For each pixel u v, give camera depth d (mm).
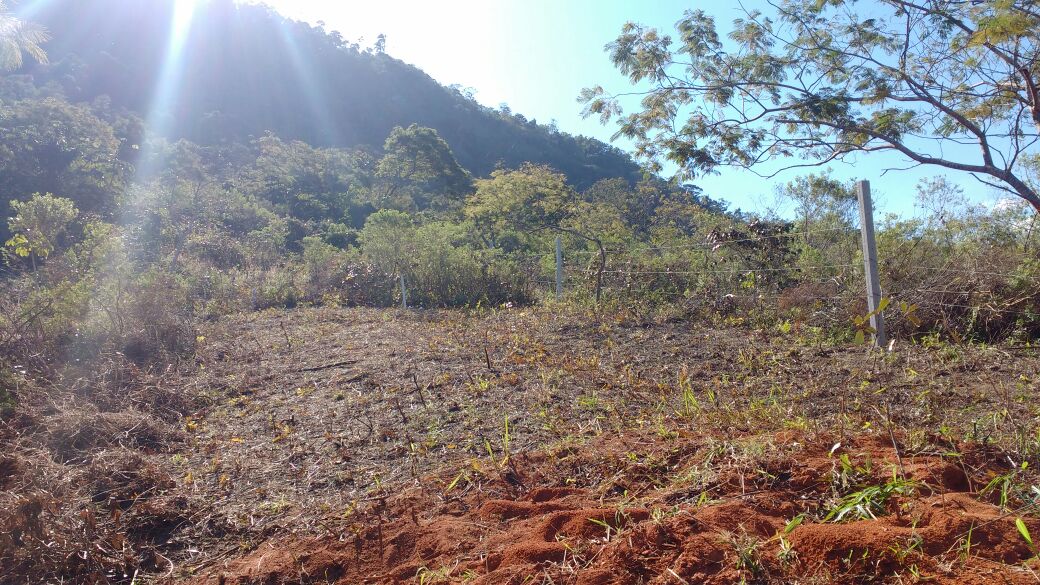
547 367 6527
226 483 4297
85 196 18797
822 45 7781
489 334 8438
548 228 16375
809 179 10953
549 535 2949
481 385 5918
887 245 8289
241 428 5430
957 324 6980
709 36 7996
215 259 16734
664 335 7875
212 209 20297
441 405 5512
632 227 17500
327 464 4477
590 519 2924
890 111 7707
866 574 2301
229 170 31641
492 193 18891
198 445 5094
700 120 8383
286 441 5016
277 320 10883
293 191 29703
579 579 2500
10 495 3598
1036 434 3518
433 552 3035
